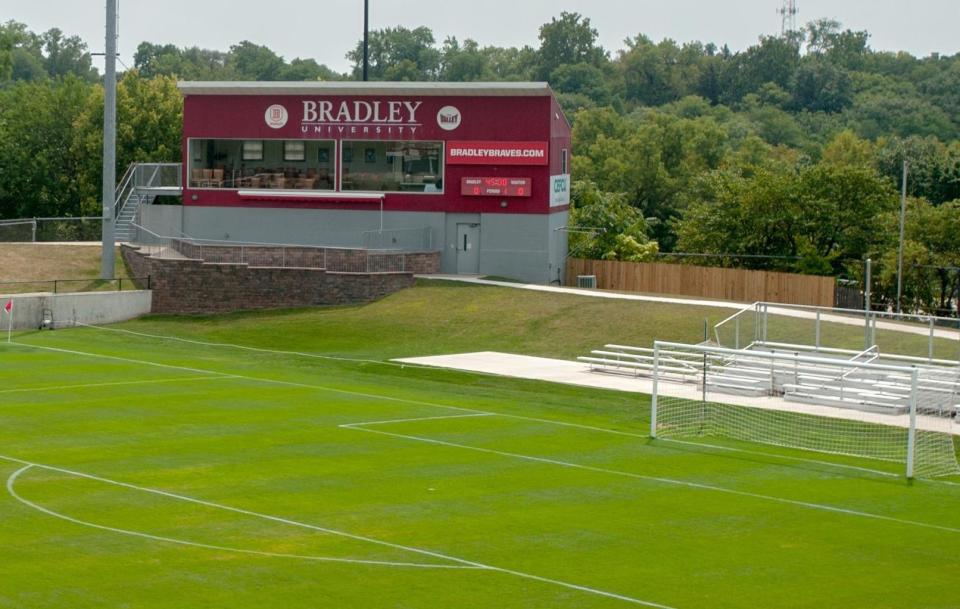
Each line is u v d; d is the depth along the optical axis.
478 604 21.42
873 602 22.12
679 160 136.38
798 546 25.78
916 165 115.19
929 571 24.19
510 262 73.25
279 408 41.03
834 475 33.12
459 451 34.81
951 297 79.69
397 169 74.44
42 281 67.62
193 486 29.72
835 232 85.50
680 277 74.75
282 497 28.81
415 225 74.25
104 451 33.59
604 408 43.22
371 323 63.16
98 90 118.31
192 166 76.62
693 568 23.92
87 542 24.64
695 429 39.47
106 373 47.81
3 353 52.81
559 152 75.62
